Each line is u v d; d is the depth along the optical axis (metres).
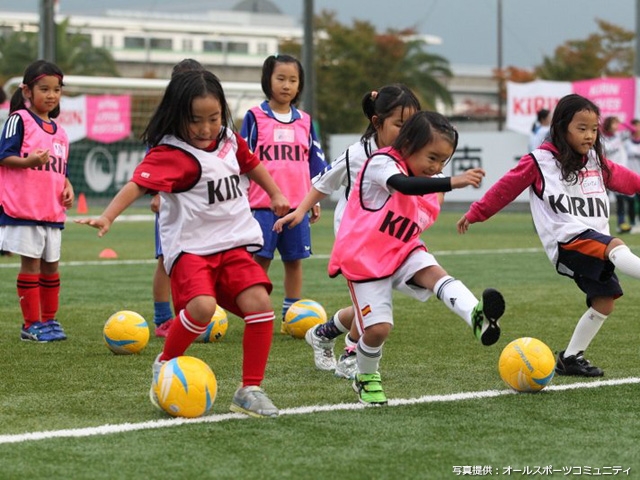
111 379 7.92
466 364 8.59
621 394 7.31
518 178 7.86
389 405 6.94
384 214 6.86
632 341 9.75
